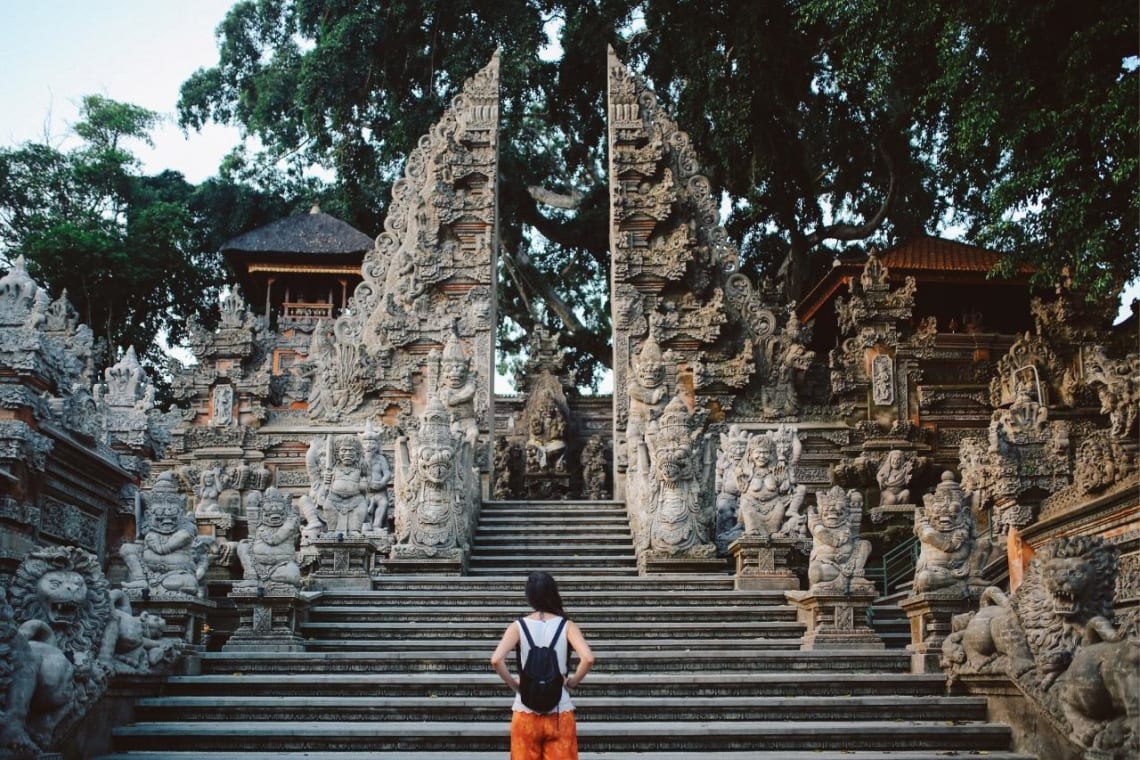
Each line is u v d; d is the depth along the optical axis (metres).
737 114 28.59
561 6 33.59
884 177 32.56
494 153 28.22
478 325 26.95
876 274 25.75
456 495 18.14
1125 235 15.98
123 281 38.00
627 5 31.53
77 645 9.58
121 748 10.15
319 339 27.41
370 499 19.27
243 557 13.55
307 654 12.41
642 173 27.78
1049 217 16.27
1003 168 18.69
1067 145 15.81
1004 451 14.90
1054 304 22.97
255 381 26.62
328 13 34.03
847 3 19.23
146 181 43.50
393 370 26.84
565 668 6.89
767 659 12.51
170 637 11.98
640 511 18.47
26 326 13.06
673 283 27.22
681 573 17.50
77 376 14.55
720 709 10.77
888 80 20.75
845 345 25.59
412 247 27.88
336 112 34.38
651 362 22.66
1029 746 9.77
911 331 25.94
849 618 13.38
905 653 12.50
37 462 12.78
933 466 24.48
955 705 10.76
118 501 16.31
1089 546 9.20
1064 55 15.30
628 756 9.72
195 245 41.91
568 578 16.42
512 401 31.66
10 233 39.66
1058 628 9.27
